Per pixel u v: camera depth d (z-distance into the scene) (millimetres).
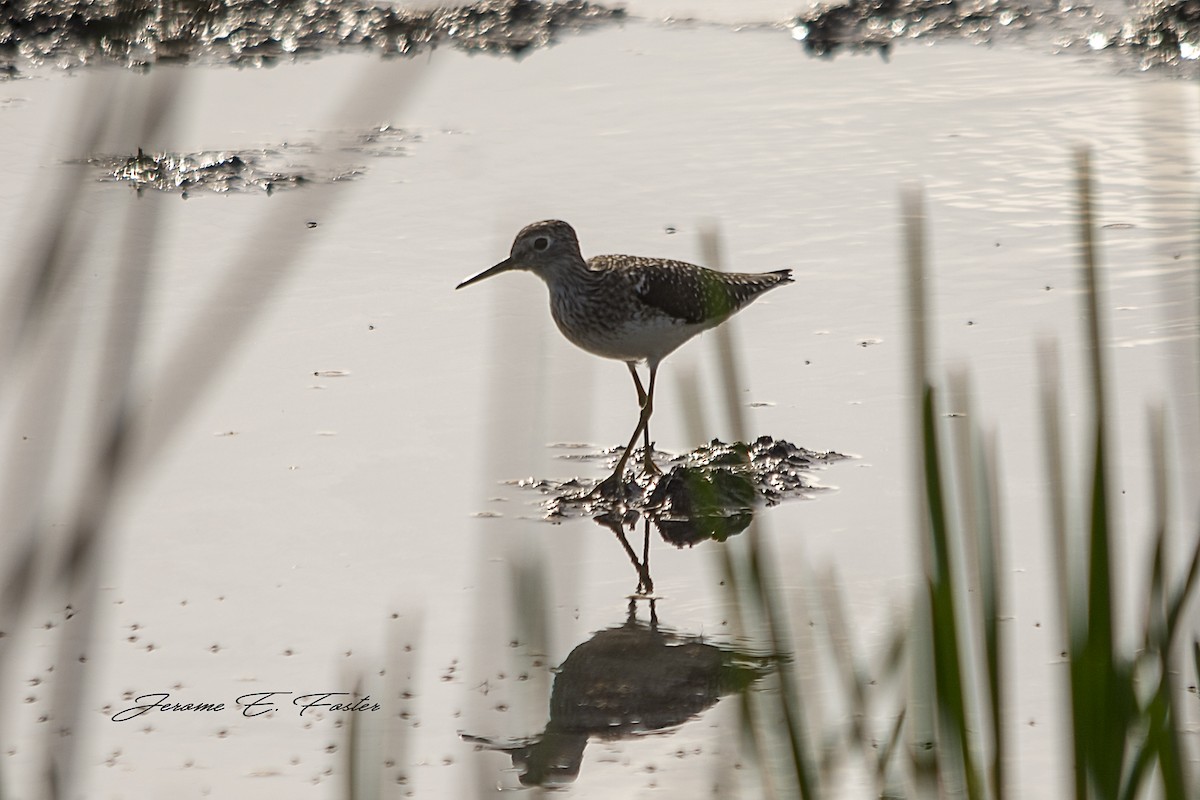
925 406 4047
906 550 11000
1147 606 4352
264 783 8305
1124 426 12602
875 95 22844
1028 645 9594
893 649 4590
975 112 21797
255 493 12070
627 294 12945
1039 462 12125
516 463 12781
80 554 3033
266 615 10250
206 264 16016
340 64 24766
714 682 9438
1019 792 7867
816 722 6672
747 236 17297
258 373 14188
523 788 8180
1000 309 15258
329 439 13031
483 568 10891
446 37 26516
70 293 4660
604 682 9461
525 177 19328
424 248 17141
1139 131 20547
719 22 27578
